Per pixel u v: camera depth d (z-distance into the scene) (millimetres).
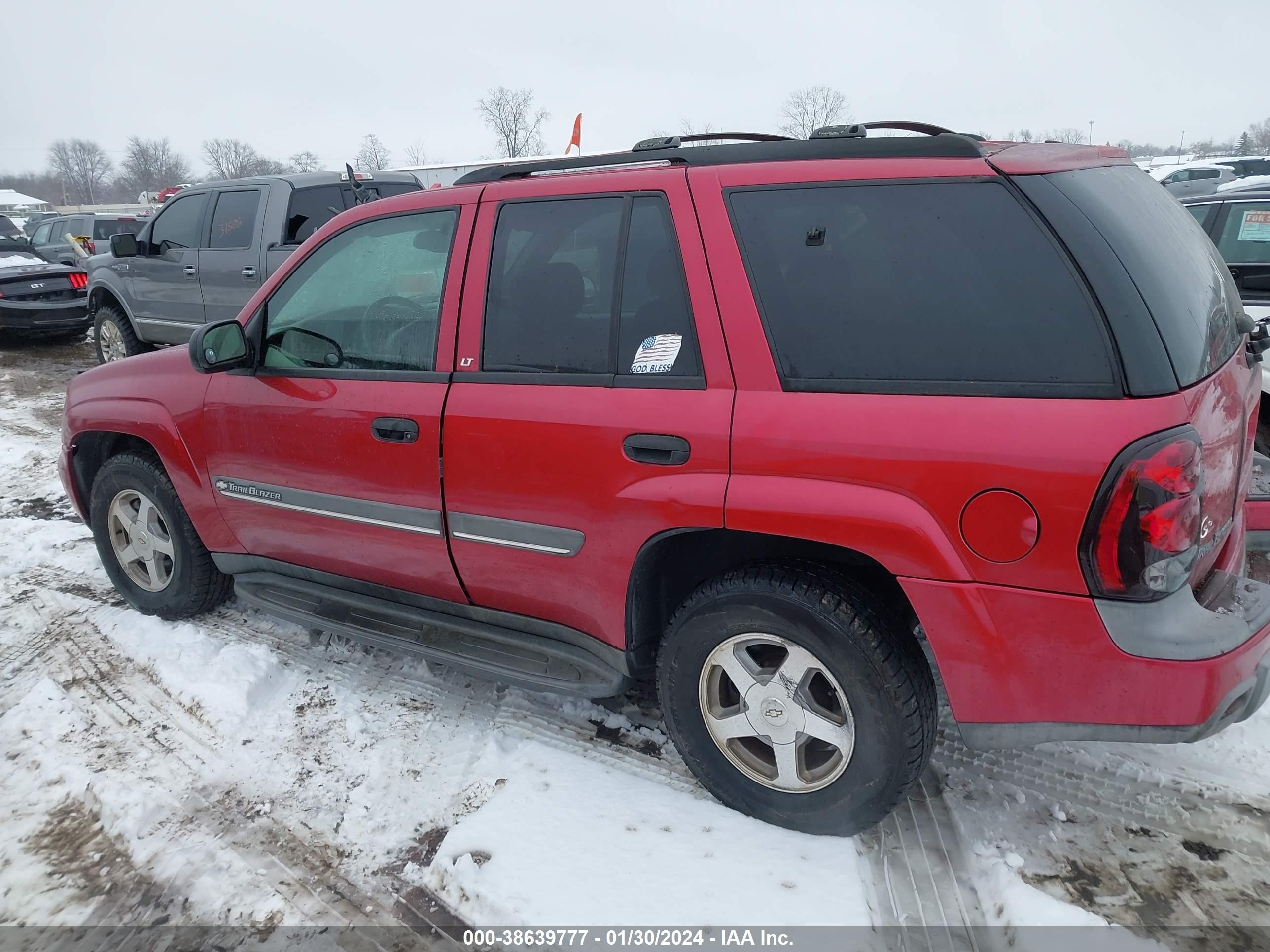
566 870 2297
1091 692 1949
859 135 2271
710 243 2266
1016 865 2227
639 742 2861
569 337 2477
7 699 3291
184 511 3578
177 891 2336
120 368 3697
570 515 2457
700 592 2377
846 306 2109
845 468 2043
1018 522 1888
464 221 2699
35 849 2520
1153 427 1788
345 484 2920
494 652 2857
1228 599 2049
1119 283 1863
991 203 2010
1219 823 2359
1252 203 5441
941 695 3010
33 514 5312
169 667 3402
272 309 3115
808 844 2355
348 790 2699
